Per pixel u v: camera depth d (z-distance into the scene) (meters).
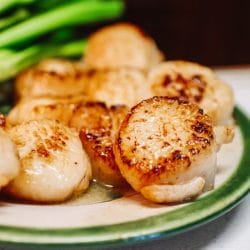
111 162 0.27
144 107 0.27
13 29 0.36
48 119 0.27
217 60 0.54
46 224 0.23
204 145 0.25
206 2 0.52
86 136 0.28
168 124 0.26
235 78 0.42
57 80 0.34
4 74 0.36
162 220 0.23
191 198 0.25
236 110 0.33
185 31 0.53
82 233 0.22
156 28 0.53
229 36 0.53
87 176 0.26
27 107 0.31
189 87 0.31
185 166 0.25
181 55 0.54
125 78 0.33
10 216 0.24
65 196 0.25
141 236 0.23
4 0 0.36
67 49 0.40
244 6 0.52
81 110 0.30
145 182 0.25
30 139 0.26
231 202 0.25
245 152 0.29
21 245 0.22
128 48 0.37
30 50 0.37
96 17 0.41
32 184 0.25
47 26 0.37
